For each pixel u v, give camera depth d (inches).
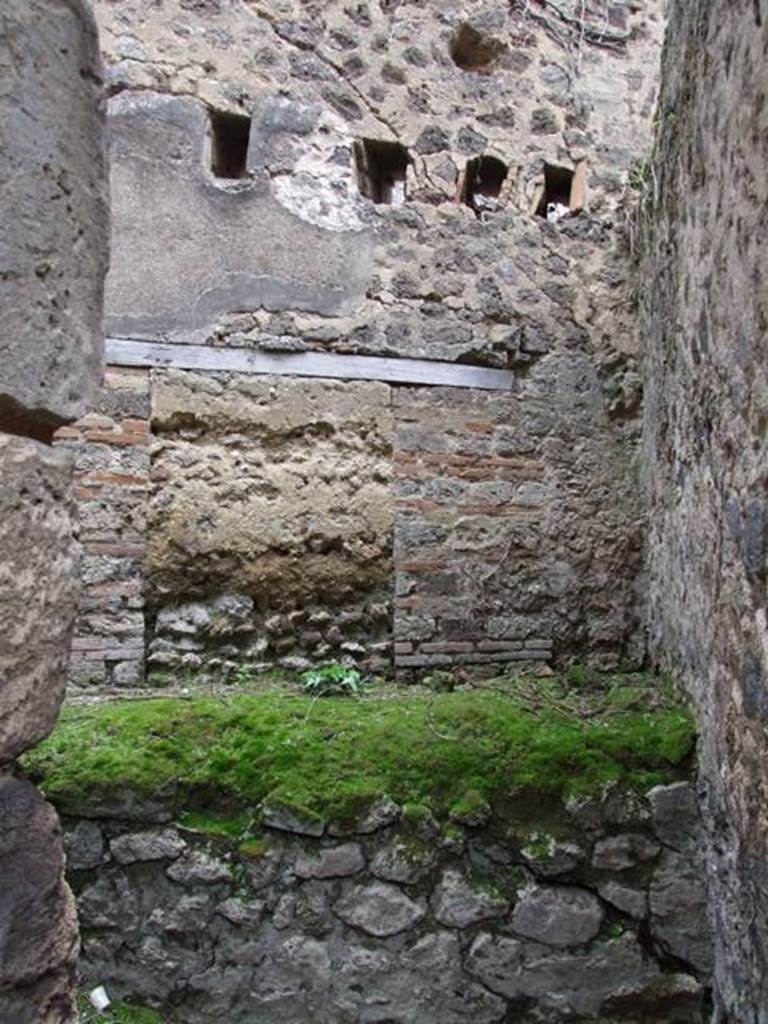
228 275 128.6
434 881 94.3
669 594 120.7
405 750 98.3
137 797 91.8
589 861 96.2
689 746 99.6
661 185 121.2
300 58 133.2
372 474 131.1
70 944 40.9
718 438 88.6
